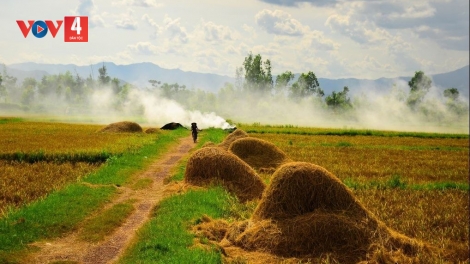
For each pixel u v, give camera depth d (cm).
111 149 3075
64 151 2900
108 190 1869
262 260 1162
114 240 1295
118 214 1529
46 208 1520
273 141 4847
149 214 1578
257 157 2492
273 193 1323
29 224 1345
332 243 1209
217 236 1342
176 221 1395
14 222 1353
